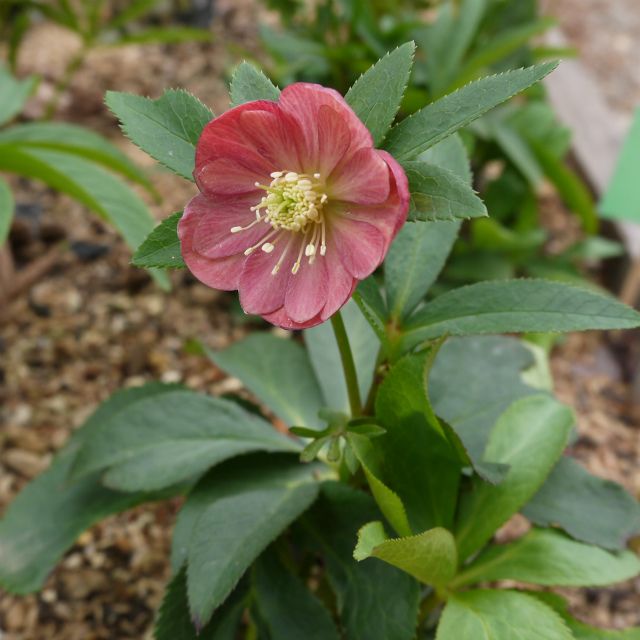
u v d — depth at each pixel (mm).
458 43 681
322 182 352
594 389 677
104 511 467
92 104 907
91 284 730
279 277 363
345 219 353
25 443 600
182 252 361
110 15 1036
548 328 373
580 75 974
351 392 421
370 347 488
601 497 443
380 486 388
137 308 712
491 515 432
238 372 499
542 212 853
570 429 434
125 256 757
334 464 451
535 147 719
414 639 414
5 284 701
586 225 751
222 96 927
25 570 456
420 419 404
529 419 442
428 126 353
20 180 826
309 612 424
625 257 748
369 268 344
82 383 649
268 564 437
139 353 669
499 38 665
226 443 448
